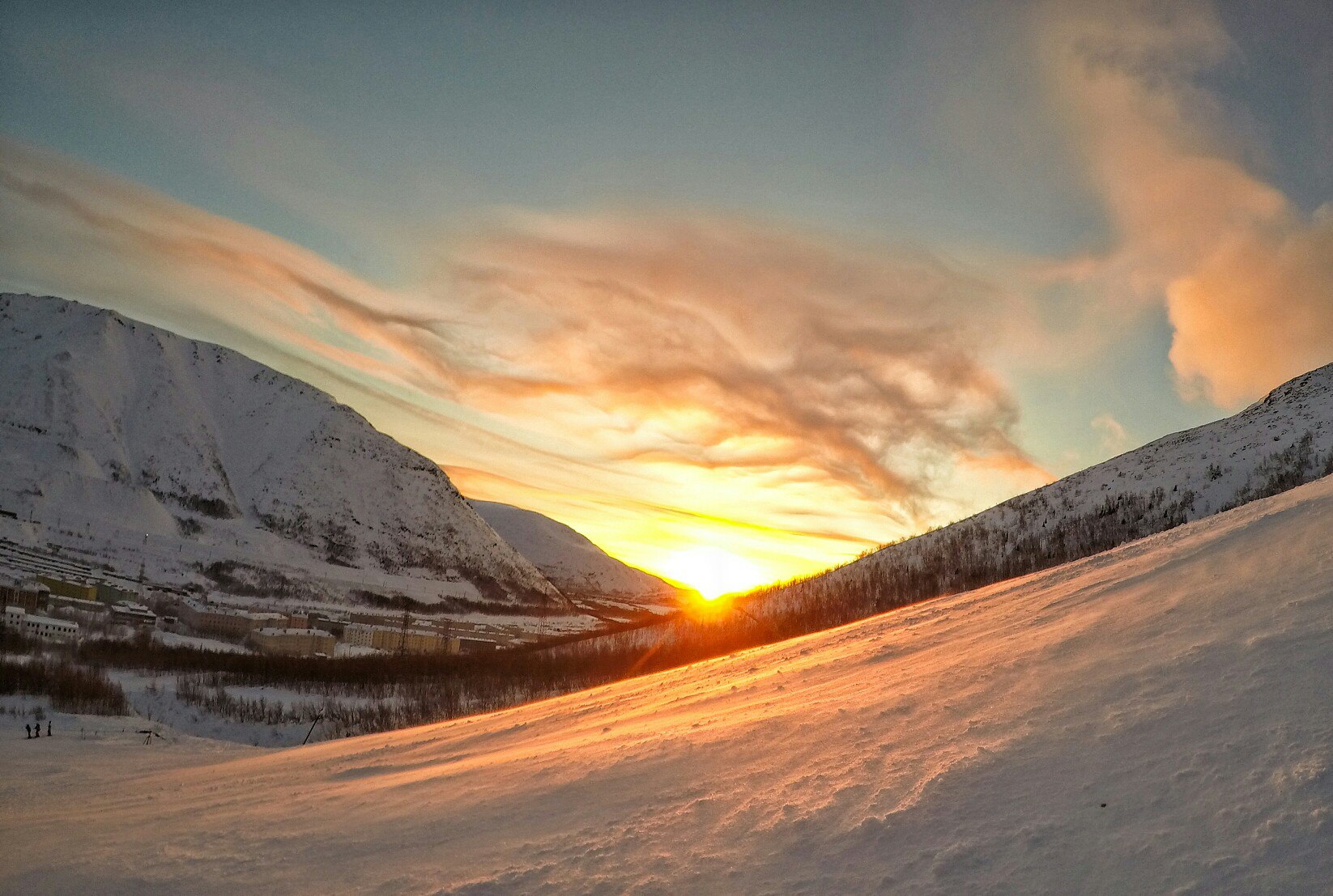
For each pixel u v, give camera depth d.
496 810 9.72
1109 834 5.83
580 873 7.19
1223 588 10.48
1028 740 7.70
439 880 7.58
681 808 8.36
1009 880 5.60
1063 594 14.15
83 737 37.44
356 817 10.73
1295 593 9.28
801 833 7.08
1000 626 13.42
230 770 21.17
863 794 7.51
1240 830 5.41
